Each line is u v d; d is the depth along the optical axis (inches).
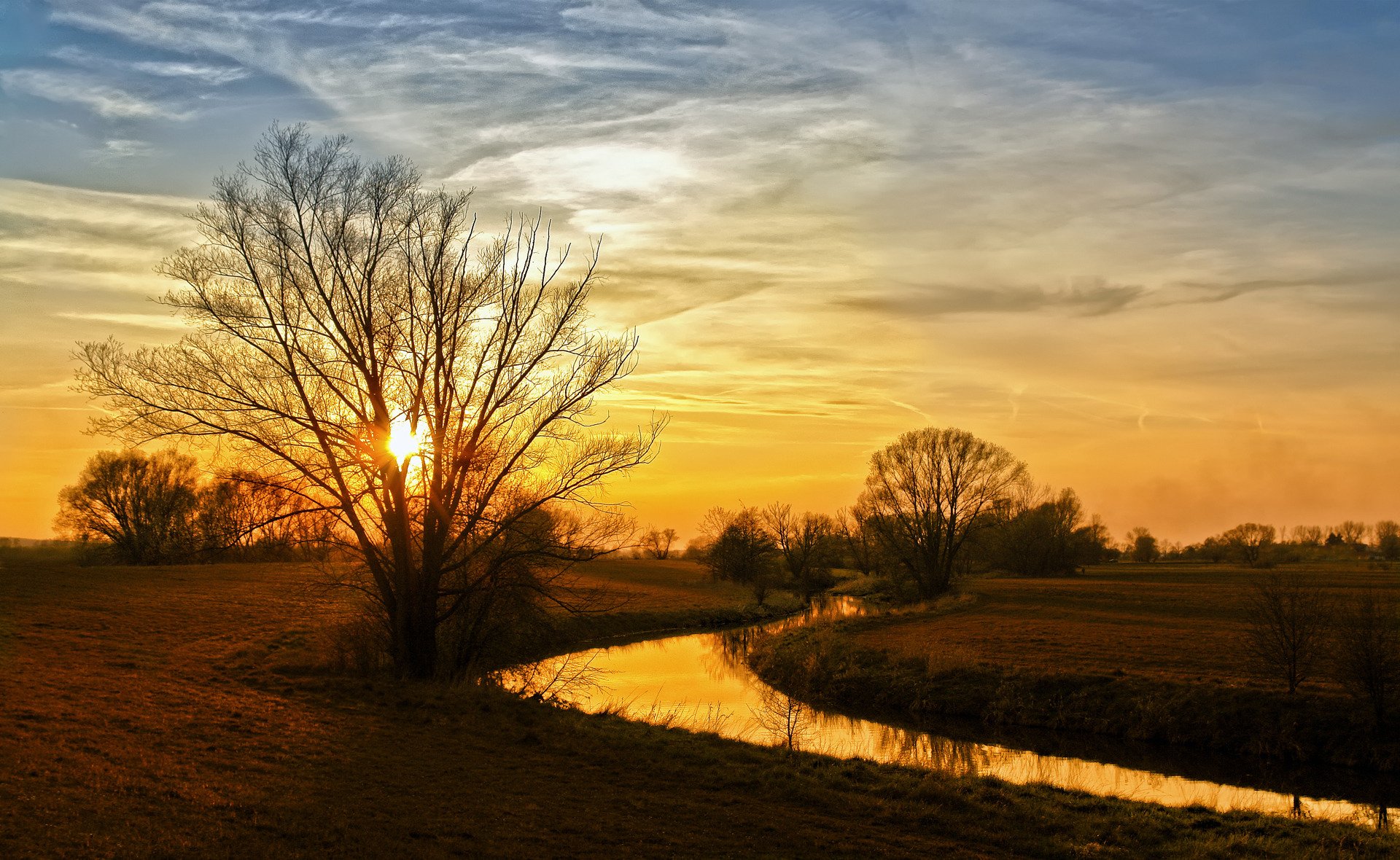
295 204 834.2
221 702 695.1
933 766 820.0
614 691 1152.8
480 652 991.0
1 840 355.6
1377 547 5221.5
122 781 454.3
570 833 442.0
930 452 2758.4
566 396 904.9
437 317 859.4
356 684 812.6
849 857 432.8
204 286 801.6
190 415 796.0
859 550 3779.5
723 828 467.5
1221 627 1627.7
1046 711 1084.5
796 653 1450.5
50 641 936.9
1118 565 5167.3
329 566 1103.6
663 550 5014.8
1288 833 526.0
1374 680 917.2
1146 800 636.7
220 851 369.1
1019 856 456.1
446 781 522.6
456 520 913.5
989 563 3909.9
